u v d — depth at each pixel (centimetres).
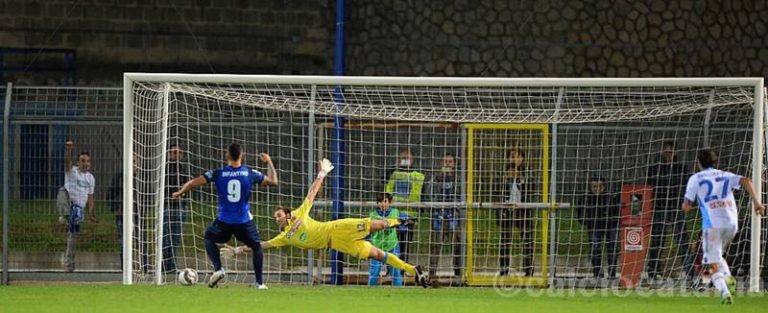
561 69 8000
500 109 4619
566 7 8038
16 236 4338
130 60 7525
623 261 4225
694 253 4253
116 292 3584
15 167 4294
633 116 4397
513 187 4272
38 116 4247
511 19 8000
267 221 4712
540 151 4316
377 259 3966
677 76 8100
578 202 4847
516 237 4275
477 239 4306
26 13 7419
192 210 4456
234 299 3334
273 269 4453
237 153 3681
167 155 4306
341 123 4294
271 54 7706
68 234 4259
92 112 4850
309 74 7731
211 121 4609
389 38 7900
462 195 4284
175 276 4238
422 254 4325
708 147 4241
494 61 7962
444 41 7938
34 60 7419
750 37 8169
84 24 7481
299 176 4931
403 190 4256
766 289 4150
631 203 4241
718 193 3322
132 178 3991
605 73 8062
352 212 4575
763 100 3947
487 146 4366
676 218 4319
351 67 7869
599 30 8062
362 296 3519
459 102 4841
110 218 4400
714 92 4244
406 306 3178
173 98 4619
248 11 7675
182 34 7600
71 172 4259
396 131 4525
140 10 7544
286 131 4900
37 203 4331
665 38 8112
